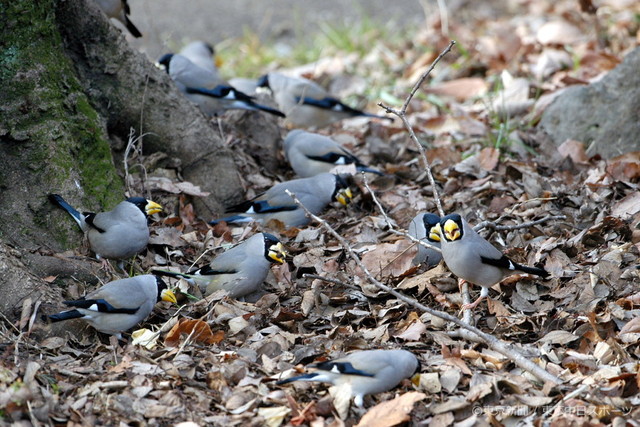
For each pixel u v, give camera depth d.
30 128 11.03
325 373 8.59
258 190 14.22
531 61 19.56
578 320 10.08
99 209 11.42
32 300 9.78
